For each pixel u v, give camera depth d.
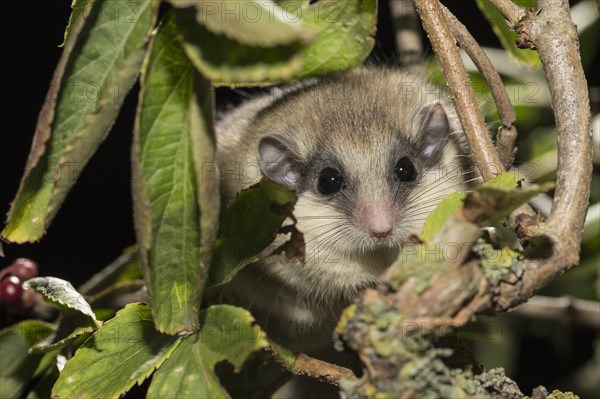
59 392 0.40
